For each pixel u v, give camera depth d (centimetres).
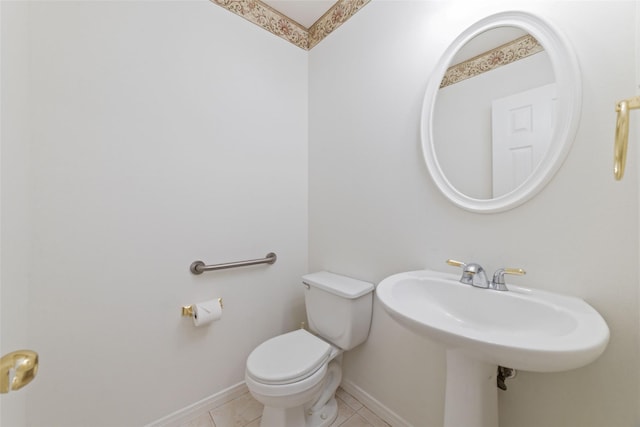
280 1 155
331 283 135
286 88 168
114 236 109
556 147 77
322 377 109
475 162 95
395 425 121
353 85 146
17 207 79
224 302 141
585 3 73
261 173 157
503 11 87
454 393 80
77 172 100
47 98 94
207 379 135
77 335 101
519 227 85
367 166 138
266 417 112
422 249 113
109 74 107
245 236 150
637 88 65
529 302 74
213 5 137
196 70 131
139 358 115
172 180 124
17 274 80
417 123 114
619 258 68
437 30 107
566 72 75
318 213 171
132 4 112
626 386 67
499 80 90
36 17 92
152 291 118
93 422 104
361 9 141
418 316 69
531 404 82
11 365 41
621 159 49
